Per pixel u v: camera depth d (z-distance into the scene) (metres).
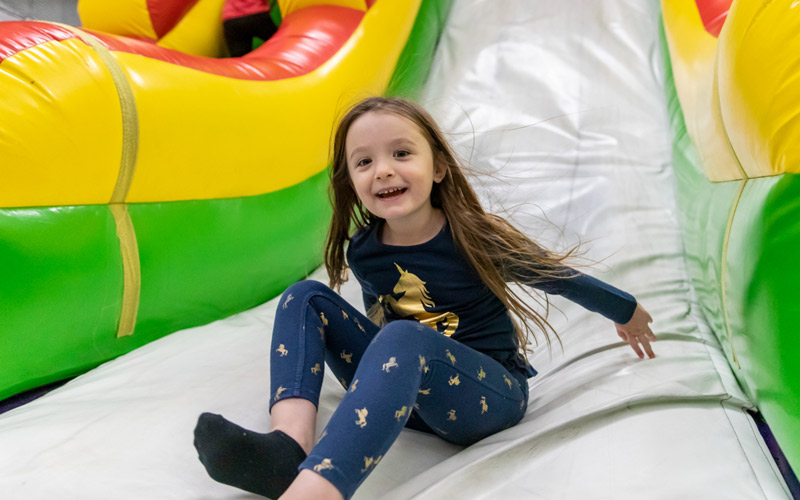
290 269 2.22
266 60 2.26
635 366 1.45
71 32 1.69
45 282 1.54
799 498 1.20
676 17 2.76
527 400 1.37
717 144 1.55
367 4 2.83
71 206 1.59
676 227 2.21
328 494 0.89
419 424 1.32
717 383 1.41
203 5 2.90
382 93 2.80
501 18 3.48
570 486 1.09
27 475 1.17
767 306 1.17
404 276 1.31
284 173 2.11
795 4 1.14
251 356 1.65
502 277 1.30
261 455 0.99
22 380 1.63
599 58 3.16
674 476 1.09
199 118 1.81
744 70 1.20
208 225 1.89
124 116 1.65
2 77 1.51
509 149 2.73
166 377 1.55
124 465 1.18
